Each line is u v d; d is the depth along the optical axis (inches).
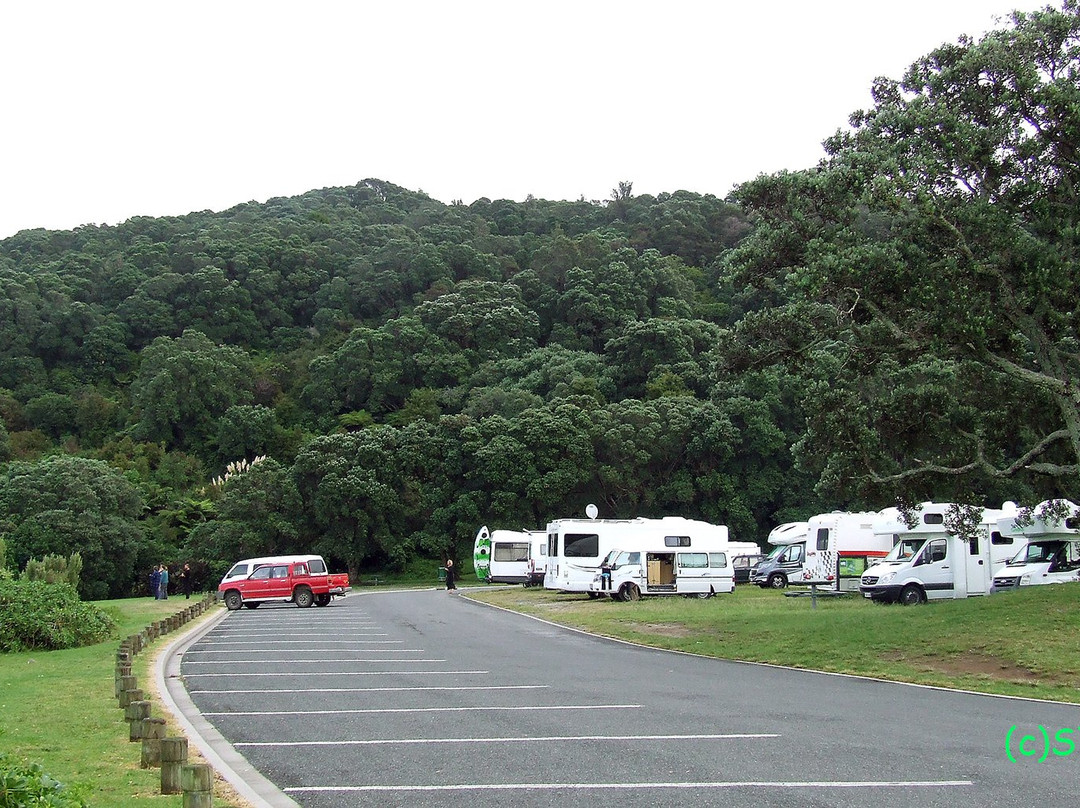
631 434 2469.2
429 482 2500.0
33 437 3061.0
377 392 3169.3
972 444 891.4
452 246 4259.4
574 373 2945.4
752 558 1971.0
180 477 2864.2
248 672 656.4
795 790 311.9
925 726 437.1
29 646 814.5
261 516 2341.3
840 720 454.0
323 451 2444.6
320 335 3946.9
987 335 723.4
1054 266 707.4
